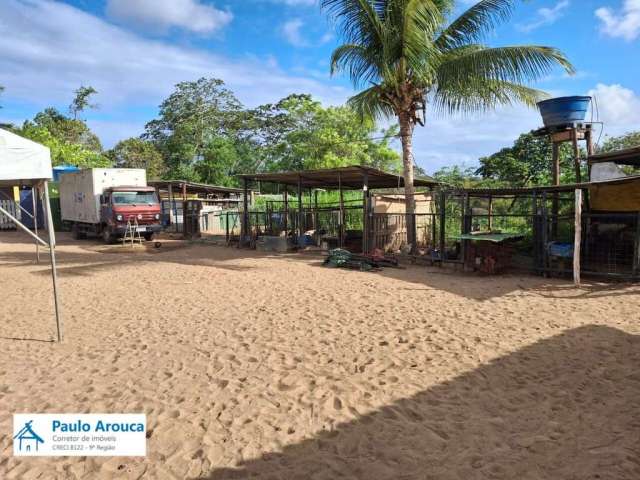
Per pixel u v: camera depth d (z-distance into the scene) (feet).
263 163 169.07
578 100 42.80
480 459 11.66
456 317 24.44
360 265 41.50
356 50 46.75
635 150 37.70
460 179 89.86
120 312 26.76
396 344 20.35
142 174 73.56
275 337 21.61
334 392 15.66
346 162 117.39
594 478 10.78
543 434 12.82
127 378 17.08
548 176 68.23
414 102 49.08
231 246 63.10
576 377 16.52
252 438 12.82
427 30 42.34
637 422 13.29
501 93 46.98
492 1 43.52
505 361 18.15
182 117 173.88
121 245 65.41
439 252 43.91
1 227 93.76
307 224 64.54
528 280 34.55
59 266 44.91
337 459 11.77
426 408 14.46
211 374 17.34
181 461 11.80
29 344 21.12
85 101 165.17
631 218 36.88
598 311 24.93
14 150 20.58
